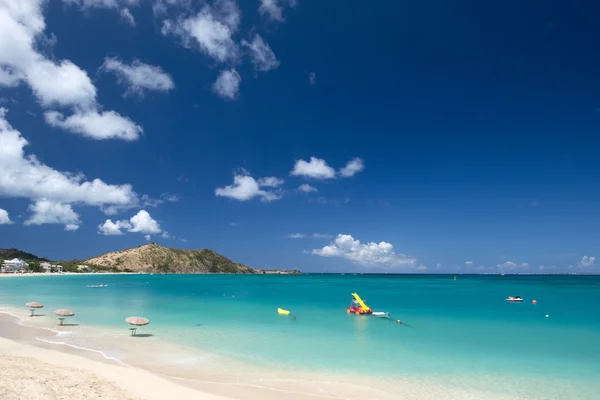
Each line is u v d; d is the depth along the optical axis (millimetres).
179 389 14844
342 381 16359
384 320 33531
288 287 94000
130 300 52125
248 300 53719
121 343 22969
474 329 28953
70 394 12945
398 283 123688
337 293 70500
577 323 31953
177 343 23281
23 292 65062
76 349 21250
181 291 73812
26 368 15695
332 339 24875
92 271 196625
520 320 33594
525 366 18719
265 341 24125
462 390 15461
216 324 30828
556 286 98500
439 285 106938
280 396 14445
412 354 20891
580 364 19078
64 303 46531
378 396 14688
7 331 26000
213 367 18188
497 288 87875
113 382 15000
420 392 15195
